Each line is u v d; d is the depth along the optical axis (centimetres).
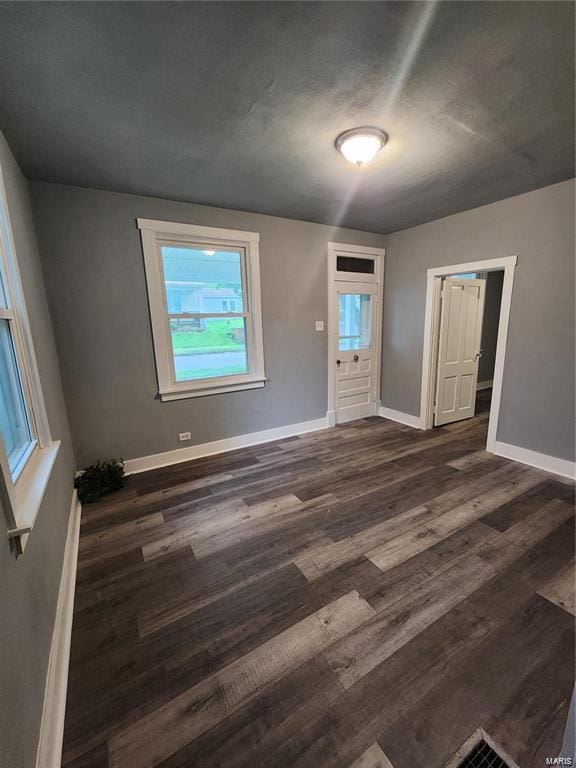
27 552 119
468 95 164
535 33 128
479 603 163
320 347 414
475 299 437
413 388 432
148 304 300
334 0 114
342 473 304
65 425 258
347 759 106
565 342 283
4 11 113
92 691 127
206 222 316
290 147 210
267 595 171
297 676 131
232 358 359
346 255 413
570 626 150
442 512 239
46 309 248
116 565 194
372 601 165
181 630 152
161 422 322
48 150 205
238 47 133
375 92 161
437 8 117
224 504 256
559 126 192
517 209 301
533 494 262
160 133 192
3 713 81
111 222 277
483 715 116
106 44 129
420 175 254
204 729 114
